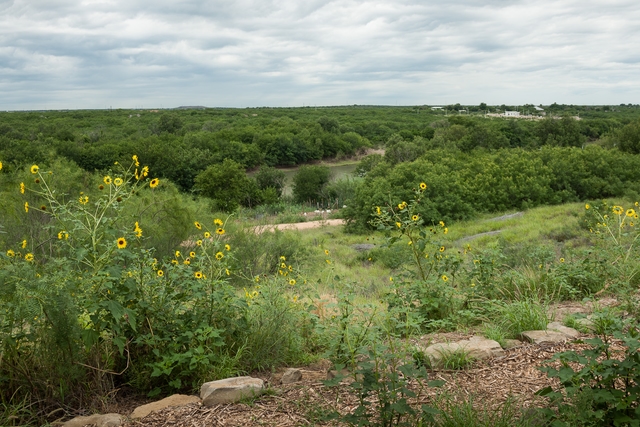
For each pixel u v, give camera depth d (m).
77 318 3.36
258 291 4.90
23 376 3.32
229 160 42.06
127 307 3.70
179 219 9.64
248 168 78.44
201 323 3.96
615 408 2.49
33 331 3.32
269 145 81.00
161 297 3.94
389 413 2.71
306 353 4.52
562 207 23.86
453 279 6.27
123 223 5.07
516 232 17.84
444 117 151.00
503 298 6.22
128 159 54.56
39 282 3.14
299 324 4.93
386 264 12.91
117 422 3.14
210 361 3.93
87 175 9.92
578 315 3.04
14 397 3.34
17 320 3.12
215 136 87.69
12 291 3.09
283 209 39.97
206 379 3.79
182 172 55.75
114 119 130.75
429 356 3.89
